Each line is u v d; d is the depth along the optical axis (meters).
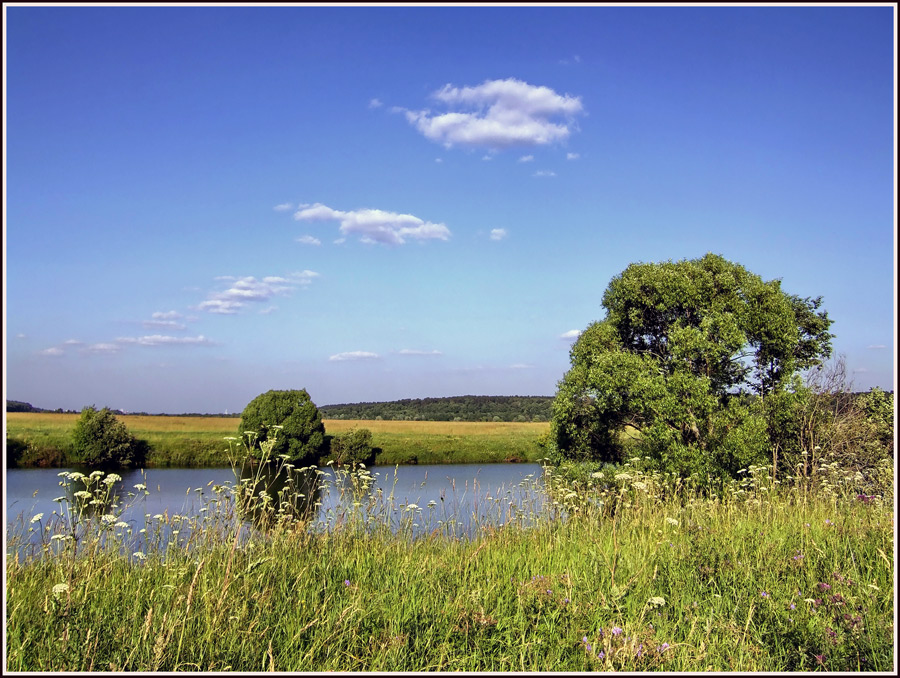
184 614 3.70
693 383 23.23
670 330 25.92
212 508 5.89
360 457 47.12
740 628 3.98
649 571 5.01
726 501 8.54
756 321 25.08
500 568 5.47
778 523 7.06
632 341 28.66
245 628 3.71
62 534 4.98
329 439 48.69
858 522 6.53
